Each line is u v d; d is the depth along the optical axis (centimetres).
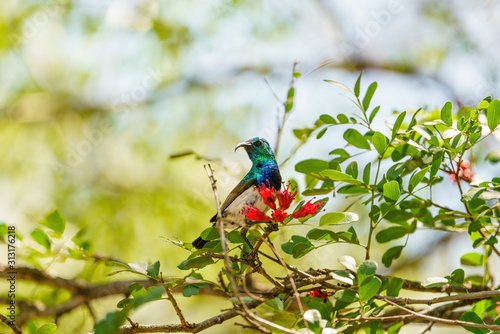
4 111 1288
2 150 1248
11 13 1226
